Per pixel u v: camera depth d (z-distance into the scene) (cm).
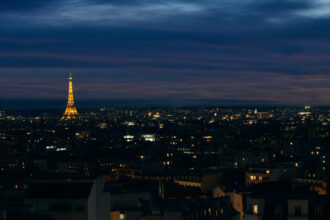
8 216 17525
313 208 19888
